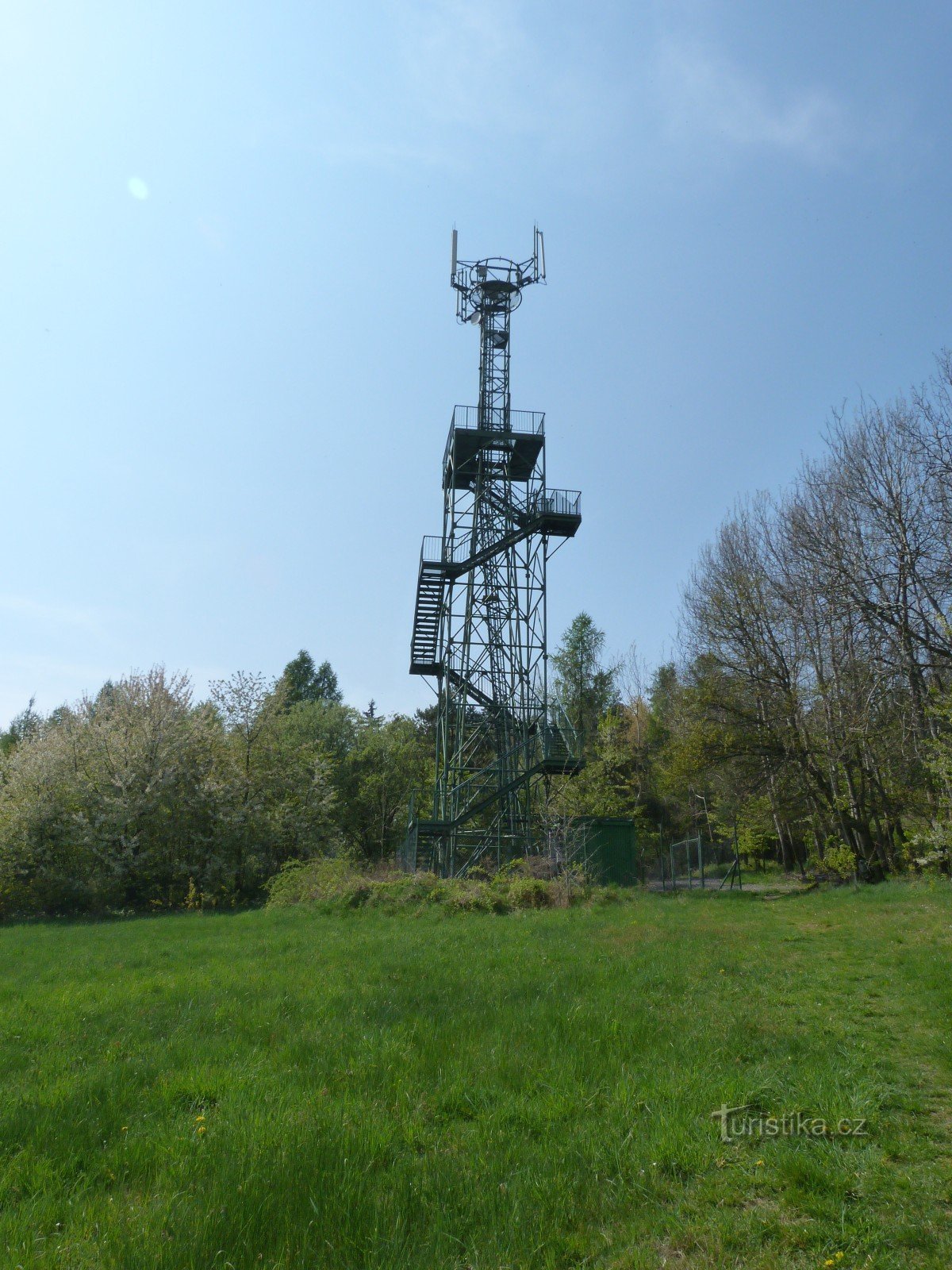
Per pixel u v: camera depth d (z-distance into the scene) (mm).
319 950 16047
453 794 32406
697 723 32406
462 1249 4633
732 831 43469
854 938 14953
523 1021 9031
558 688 60062
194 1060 8031
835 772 31594
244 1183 5211
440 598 33812
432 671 35312
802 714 30141
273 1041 8750
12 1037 9469
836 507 29469
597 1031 8562
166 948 17859
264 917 25203
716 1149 5680
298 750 42344
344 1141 5832
